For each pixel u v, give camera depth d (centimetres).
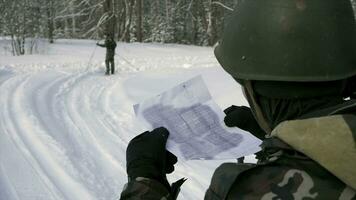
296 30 105
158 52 2659
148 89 1354
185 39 4825
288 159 98
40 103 1046
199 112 150
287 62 104
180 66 2175
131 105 1080
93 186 542
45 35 3222
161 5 4569
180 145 137
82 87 1365
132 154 134
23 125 815
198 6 4416
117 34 3947
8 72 1705
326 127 94
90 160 637
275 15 107
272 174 97
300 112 106
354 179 91
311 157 94
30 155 644
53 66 1928
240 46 112
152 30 4575
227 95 1073
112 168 608
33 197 502
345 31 109
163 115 152
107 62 1766
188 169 589
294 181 95
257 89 110
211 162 618
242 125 154
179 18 4716
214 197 101
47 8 3138
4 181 541
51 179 556
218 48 122
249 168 99
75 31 4194
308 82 105
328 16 107
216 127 146
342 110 98
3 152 655
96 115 948
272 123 110
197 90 158
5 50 2531
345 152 91
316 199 94
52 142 712
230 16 122
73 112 970
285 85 106
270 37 107
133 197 125
